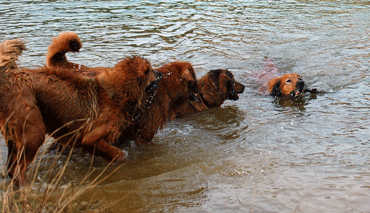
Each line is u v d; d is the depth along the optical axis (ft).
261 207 12.50
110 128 15.35
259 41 35.94
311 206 12.46
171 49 32.12
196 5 50.29
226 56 31.81
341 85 26.55
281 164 15.72
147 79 15.65
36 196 13.08
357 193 13.16
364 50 33.58
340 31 39.52
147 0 52.21
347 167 15.16
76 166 16.37
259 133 19.40
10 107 13.38
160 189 14.07
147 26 38.78
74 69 18.02
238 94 26.81
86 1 50.08
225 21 42.32
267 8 49.75
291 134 19.02
